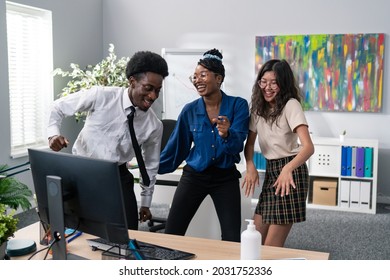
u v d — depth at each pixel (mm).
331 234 4148
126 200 2225
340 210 5016
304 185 2236
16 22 4793
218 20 5742
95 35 6047
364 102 5273
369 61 5207
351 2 5250
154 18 5988
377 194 5352
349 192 4984
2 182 2857
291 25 5477
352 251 3686
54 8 5188
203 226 3234
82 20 5742
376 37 5160
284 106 2219
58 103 2168
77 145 2268
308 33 5426
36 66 5113
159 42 5996
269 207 2283
